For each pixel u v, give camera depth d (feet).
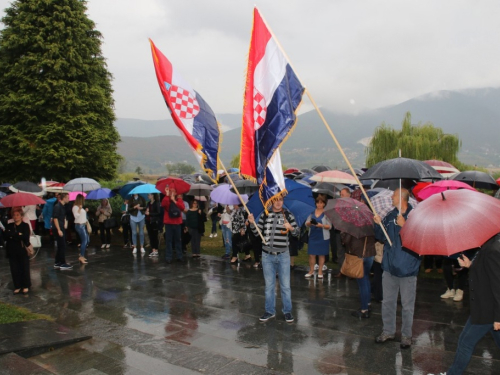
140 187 39.50
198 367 15.58
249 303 24.71
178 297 26.35
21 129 87.35
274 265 21.39
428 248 12.54
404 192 17.25
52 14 89.92
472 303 12.90
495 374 14.76
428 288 27.09
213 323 21.21
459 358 13.20
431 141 97.76
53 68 87.30
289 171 76.59
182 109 23.12
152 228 40.93
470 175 30.94
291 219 21.24
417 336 18.67
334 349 17.37
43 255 42.45
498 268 12.13
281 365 15.89
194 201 39.93
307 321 21.12
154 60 22.99
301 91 19.38
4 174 88.43
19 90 86.12
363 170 59.41
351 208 20.38
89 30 96.22
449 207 12.94
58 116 86.58
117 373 14.97
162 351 17.29
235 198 35.06
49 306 24.80
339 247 31.58
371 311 22.63
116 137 100.78
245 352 17.29
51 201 50.96
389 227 17.52
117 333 19.79
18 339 17.51
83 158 87.76
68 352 17.10
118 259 39.81
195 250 39.96
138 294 27.22
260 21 20.35
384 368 15.42
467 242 11.96
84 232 38.22
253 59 20.45
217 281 30.48
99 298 26.43
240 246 36.06
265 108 20.15
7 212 46.50
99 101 93.97
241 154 20.70
